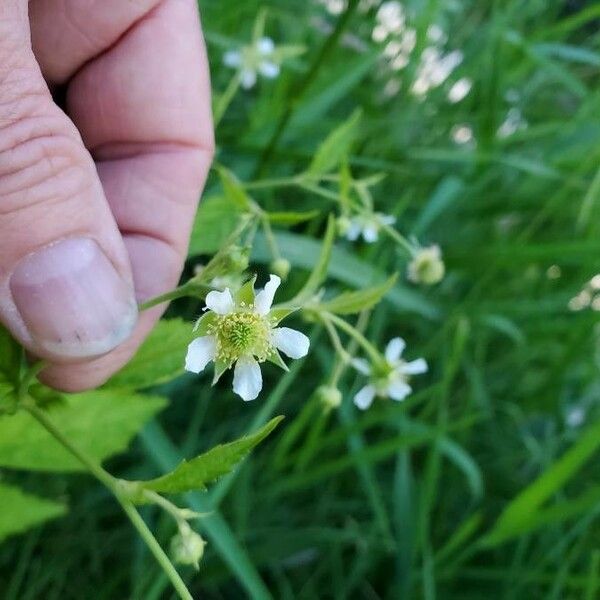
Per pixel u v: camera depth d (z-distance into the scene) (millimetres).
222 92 163
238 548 104
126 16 88
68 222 68
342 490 142
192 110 91
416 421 140
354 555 139
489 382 166
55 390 71
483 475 152
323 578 135
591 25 246
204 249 91
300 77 159
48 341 67
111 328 69
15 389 65
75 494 123
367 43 187
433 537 140
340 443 141
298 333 71
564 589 136
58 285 67
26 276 66
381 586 137
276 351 71
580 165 165
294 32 178
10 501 76
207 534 114
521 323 169
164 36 90
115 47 90
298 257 122
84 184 69
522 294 176
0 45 65
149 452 111
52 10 88
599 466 157
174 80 90
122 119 91
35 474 118
